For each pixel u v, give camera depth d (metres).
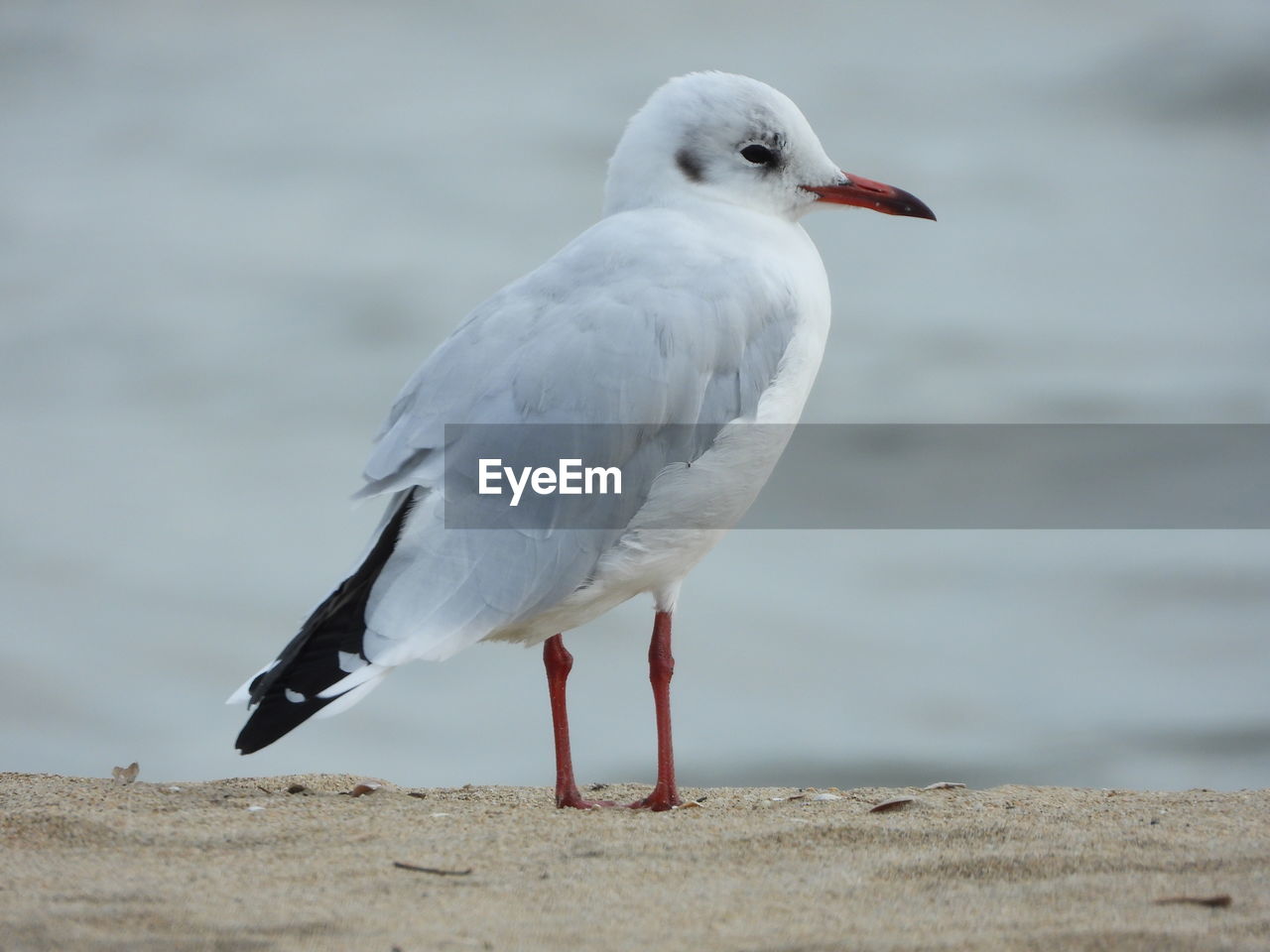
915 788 12.16
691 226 11.82
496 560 10.60
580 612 11.27
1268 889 8.40
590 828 10.06
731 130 12.22
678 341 10.98
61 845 9.48
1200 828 9.86
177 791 11.54
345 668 10.16
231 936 7.70
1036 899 8.29
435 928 7.86
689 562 11.55
